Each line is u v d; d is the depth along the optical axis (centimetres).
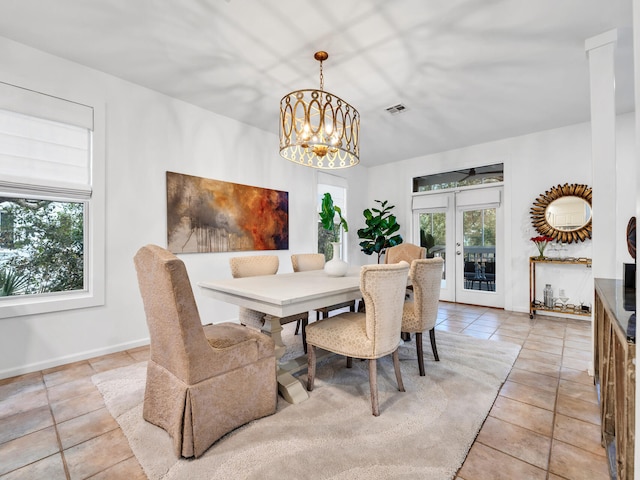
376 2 196
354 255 582
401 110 354
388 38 231
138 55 252
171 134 323
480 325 371
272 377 179
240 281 243
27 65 238
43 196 250
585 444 152
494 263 473
